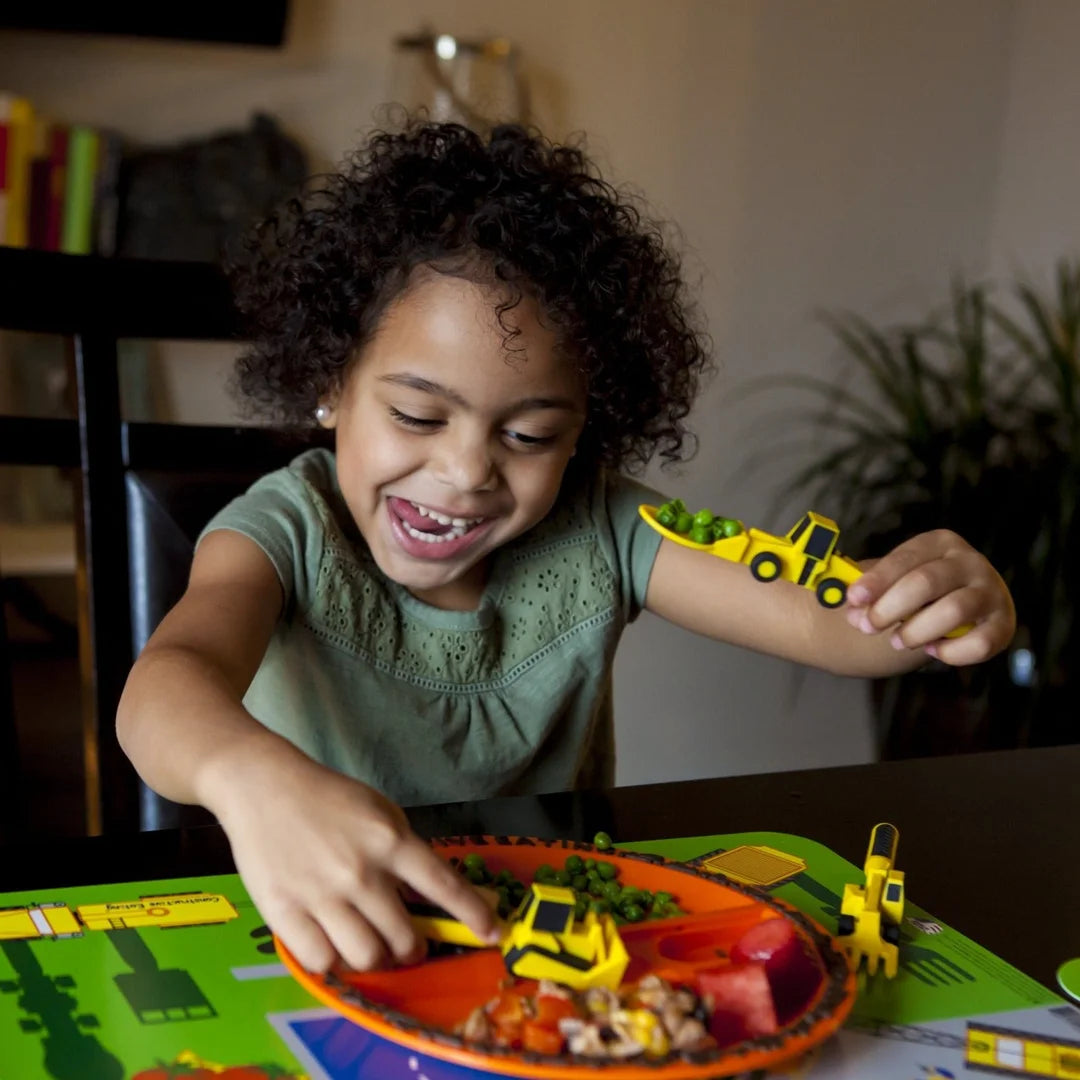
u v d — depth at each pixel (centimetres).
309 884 54
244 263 115
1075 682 203
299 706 99
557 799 81
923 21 240
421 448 88
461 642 105
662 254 112
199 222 208
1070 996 59
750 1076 49
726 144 230
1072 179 230
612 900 62
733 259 233
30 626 212
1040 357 217
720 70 227
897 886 64
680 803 82
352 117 216
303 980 52
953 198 248
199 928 60
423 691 104
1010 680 206
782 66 231
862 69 237
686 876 66
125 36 202
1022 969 62
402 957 55
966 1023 56
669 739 242
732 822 79
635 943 58
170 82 208
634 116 224
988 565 85
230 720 63
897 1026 55
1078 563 201
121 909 62
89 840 71
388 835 55
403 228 91
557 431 91
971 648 81
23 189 196
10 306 103
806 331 240
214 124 211
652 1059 46
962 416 212
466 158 99
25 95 202
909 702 215
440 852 67
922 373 221
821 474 229
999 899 70
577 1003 50
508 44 211
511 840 69
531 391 87
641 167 226
